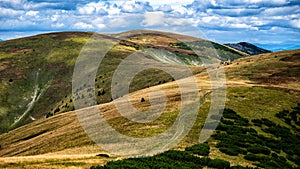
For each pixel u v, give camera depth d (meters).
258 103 62.78
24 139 82.25
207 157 33.00
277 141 44.53
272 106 62.19
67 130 64.00
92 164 29.62
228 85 76.12
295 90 74.00
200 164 31.06
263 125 51.31
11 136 90.50
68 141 55.16
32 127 92.25
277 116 56.94
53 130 77.75
